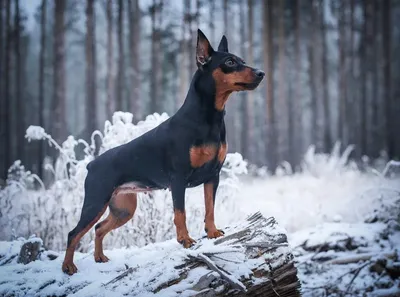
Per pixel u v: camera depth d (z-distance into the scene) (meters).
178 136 3.81
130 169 4.04
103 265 4.02
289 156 22.06
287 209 7.66
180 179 3.83
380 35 27.94
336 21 26.08
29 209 6.05
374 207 6.83
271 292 3.52
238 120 31.81
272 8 22.84
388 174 9.77
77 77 40.78
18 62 22.47
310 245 5.89
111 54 19.69
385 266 5.30
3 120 21.19
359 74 27.22
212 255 3.54
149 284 3.36
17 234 5.82
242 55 27.08
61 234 5.84
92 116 19.33
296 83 23.66
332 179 11.64
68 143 6.19
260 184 13.19
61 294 3.63
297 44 23.48
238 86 3.73
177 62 27.27
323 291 5.08
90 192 4.09
